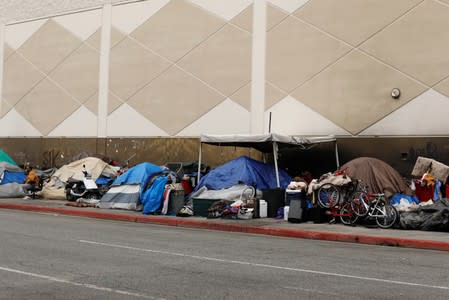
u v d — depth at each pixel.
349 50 20.81
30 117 29.58
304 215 16.78
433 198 17.22
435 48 19.36
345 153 20.62
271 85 22.31
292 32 22.02
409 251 12.29
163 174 20.28
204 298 6.98
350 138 20.56
